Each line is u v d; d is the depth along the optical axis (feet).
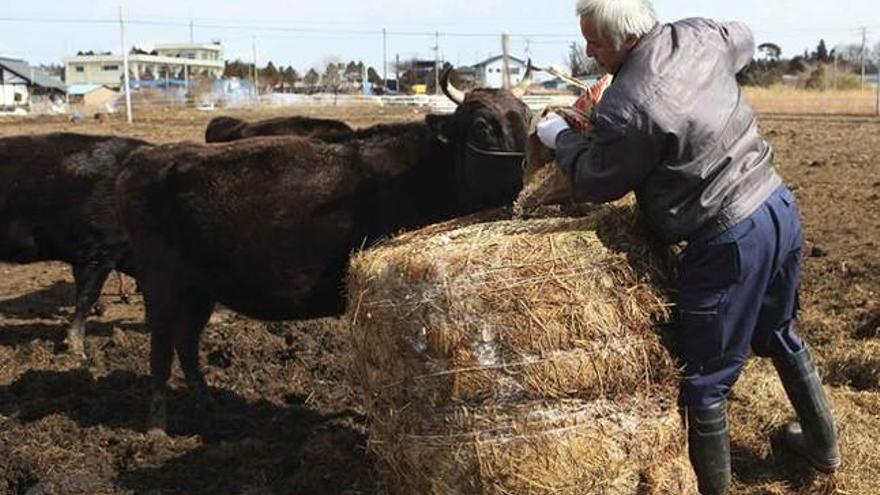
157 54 464.24
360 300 13.92
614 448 13.15
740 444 16.98
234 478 17.34
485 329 12.80
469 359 12.85
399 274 13.26
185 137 92.48
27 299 33.14
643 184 13.07
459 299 12.84
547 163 15.34
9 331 28.96
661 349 13.39
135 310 31.83
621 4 12.72
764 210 12.92
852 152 71.00
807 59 293.43
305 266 19.15
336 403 21.30
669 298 13.48
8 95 240.94
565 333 12.85
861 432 16.97
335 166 19.04
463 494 13.25
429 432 13.34
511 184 18.92
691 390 13.56
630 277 13.28
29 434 19.27
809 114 134.31
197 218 19.12
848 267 31.32
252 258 19.10
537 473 12.96
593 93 14.38
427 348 13.06
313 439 18.08
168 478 17.65
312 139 19.61
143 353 25.55
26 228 26.99
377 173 19.04
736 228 12.80
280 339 25.53
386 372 13.73
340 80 332.39
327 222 18.90
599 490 13.15
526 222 14.21
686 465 13.88
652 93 12.35
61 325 29.81
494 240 13.39
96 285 26.91
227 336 26.05
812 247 34.04
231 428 20.11
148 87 271.69
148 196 19.51
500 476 13.01
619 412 13.23
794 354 14.71
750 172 12.87
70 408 21.15
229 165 19.07
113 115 146.92
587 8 12.97
